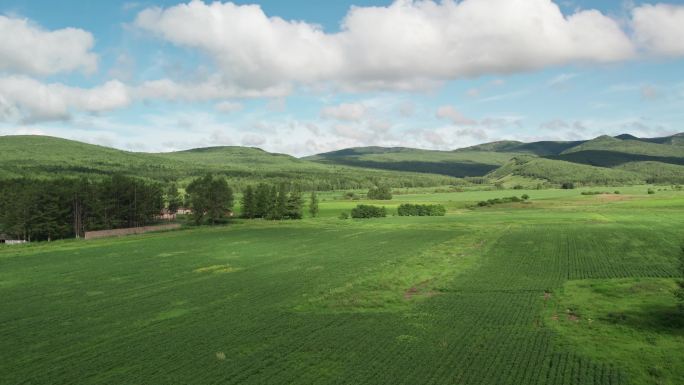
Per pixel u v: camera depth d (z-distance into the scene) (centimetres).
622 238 8869
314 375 3092
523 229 10712
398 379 3008
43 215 11112
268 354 3469
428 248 8506
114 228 13250
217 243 9725
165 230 12825
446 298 5056
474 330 3956
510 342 3656
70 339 3875
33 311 4719
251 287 5700
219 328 4109
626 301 4738
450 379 2989
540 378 2997
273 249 8838
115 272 6681
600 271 6197
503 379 2989
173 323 4281
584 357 3347
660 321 4091
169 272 6681
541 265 6700
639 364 3216
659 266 6362
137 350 3588
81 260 7706
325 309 4703
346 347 3594
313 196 16838
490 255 7588
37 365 3328
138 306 4878
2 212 11244
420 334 3875
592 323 4116
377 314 4494
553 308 4609
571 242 8606
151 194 14650
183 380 3044
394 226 12506
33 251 8719
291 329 4053
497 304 4759
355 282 5869
